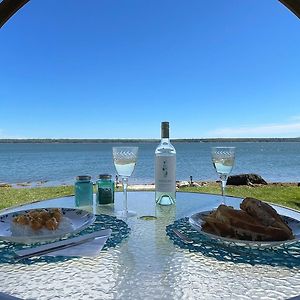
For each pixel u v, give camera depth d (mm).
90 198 1369
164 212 1221
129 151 1280
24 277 625
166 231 934
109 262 698
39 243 814
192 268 665
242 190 7957
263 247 771
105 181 1401
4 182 15602
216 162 1310
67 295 553
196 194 1669
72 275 632
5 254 741
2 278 622
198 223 974
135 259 716
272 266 672
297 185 10820
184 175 17500
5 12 940
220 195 1633
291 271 649
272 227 787
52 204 1425
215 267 670
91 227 975
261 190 8156
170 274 635
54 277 624
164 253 753
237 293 559
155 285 587
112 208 1306
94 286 584
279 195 7168
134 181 13320
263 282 601
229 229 811
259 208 823
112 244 814
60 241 822
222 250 764
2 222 1013
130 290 568
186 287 579
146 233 917
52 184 13805
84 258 719
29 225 851
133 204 1394
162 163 1352
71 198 1588
